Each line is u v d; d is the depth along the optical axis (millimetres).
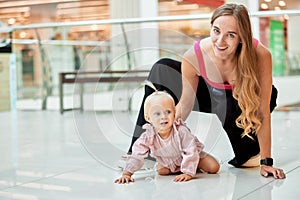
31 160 2482
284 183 1886
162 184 1914
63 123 4285
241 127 2148
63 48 5680
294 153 2559
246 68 2047
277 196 1691
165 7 6777
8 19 8609
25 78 5949
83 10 8336
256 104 2064
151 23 4289
